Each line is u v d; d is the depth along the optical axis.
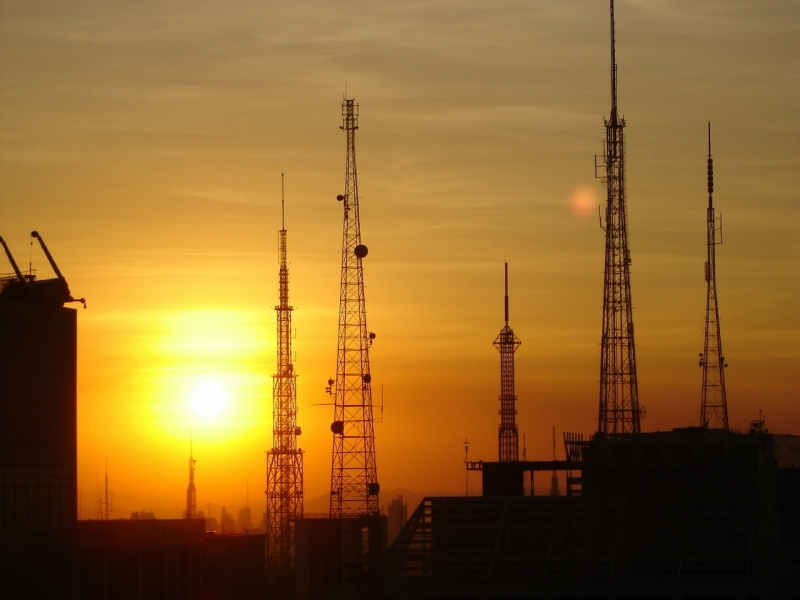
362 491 199.38
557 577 187.75
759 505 191.88
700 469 195.38
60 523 160.75
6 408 150.62
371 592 186.00
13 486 150.25
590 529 197.88
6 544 148.00
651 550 191.00
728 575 181.62
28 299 159.25
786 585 177.50
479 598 183.50
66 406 163.38
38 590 154.38
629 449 198.38
